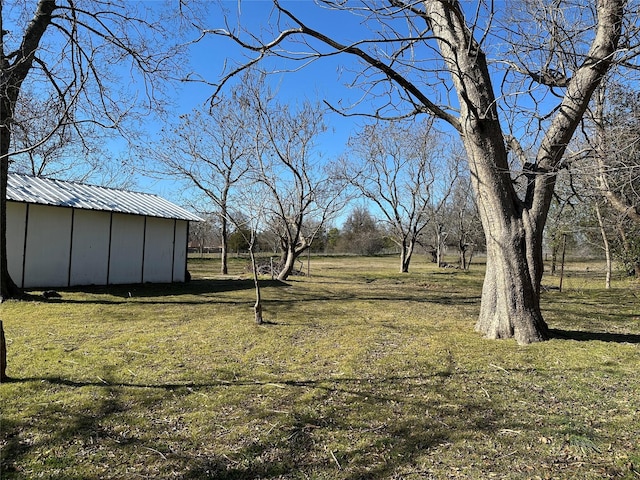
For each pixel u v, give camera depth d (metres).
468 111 6.00
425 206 25.73
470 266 34.12
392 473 2.58
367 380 4.36
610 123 6.54
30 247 11.23
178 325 7.14
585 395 3.97
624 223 10.05
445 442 3.00
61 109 8.16
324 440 3.02
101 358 4.97
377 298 11.98
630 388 4.16
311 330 6.92
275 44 5.29
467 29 5.98
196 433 3.10
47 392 3.83
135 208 13.69
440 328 7.23
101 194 14.08
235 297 11.25
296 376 4.47
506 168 6.15
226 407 3.59
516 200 6.25
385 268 29.12
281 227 18.38
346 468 2.63
